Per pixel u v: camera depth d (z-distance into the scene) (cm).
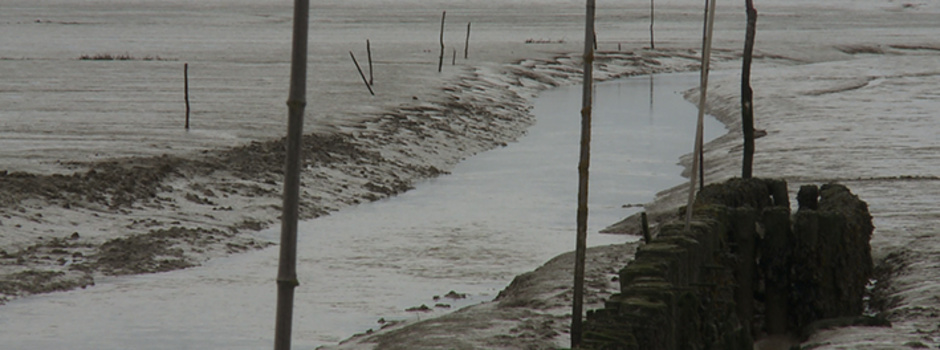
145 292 3966
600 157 7819
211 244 4816
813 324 2775
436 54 18612
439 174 7238
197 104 9775
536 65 16875
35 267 4188
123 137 7306
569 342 2755
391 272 4338
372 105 9875
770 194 3247
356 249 4788
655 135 9156
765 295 2852
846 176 5897
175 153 6675
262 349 3228
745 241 2786
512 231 5209
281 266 1015
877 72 15088
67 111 8950
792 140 7662
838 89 12169
